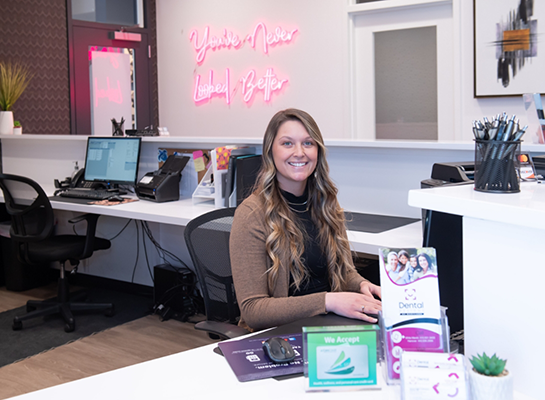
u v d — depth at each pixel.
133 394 0.98
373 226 2.42
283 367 1.07
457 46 4.10
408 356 0.86
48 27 5.27
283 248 1.56
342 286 1.70
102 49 5.64
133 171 3.43
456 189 1.13
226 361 1.12
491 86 3.98
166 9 5.82
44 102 5.29
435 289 0.97
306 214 1.67
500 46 3.90
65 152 4.04
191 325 3.29
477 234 0.96
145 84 5.96
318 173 1.66
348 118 4.67
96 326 3.28
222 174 2.92
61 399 0.97
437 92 4.31
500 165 1.06
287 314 1.43
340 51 4.66
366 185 2.73
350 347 0.95
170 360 1.13
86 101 5.58
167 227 3.59
